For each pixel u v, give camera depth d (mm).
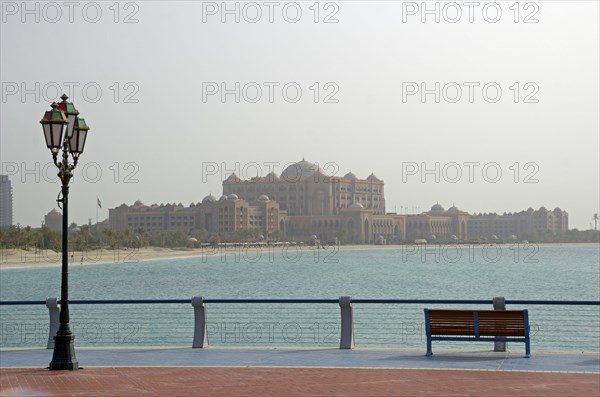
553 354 19953
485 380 16094
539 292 88812
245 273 148375
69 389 15570
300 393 14805
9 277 141875
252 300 21719
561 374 16828
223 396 14586
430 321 19875
